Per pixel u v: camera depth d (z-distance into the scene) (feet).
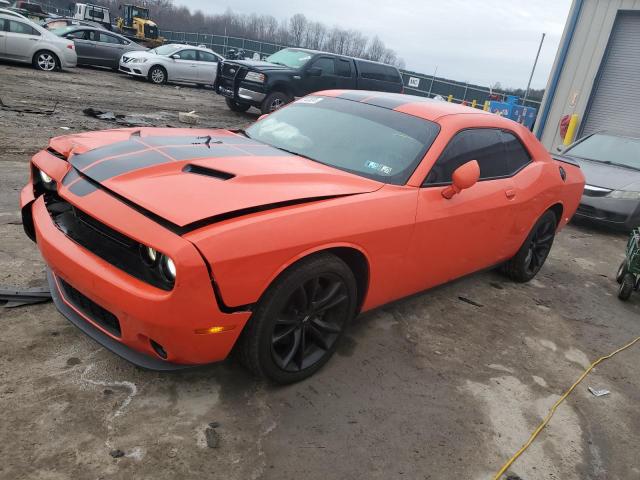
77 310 8.66
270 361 8.77
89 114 32.65
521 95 91.81
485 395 10.31
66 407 8.06
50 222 9.03
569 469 8.70
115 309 7.66
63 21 71.20
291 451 7.97
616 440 9.66
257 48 137.59
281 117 13.42
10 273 11.54
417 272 11.27
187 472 7.27
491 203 12.64
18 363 8.83
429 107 12.75
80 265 7.94
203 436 7.98
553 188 15.42
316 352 9.78
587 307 15.94
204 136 11.37
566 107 55.52
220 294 7.49
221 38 144.05
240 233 7.60
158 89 53.98
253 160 9.92
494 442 9.00
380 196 10.01
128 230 7.49
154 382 8.96
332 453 8.07
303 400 9.18
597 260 21.47
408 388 10.07
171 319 7.28
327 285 9.40
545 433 9.50
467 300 14.73
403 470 8.00
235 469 7.47
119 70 59.52
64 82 45.98
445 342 12.12
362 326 12.12
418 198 10.62
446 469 8.18
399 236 10.18
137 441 7.67
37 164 9.96
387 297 11.00
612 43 52.37
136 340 7.78
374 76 48.29
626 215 24.91
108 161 9.05
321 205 8.95
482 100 93.81
